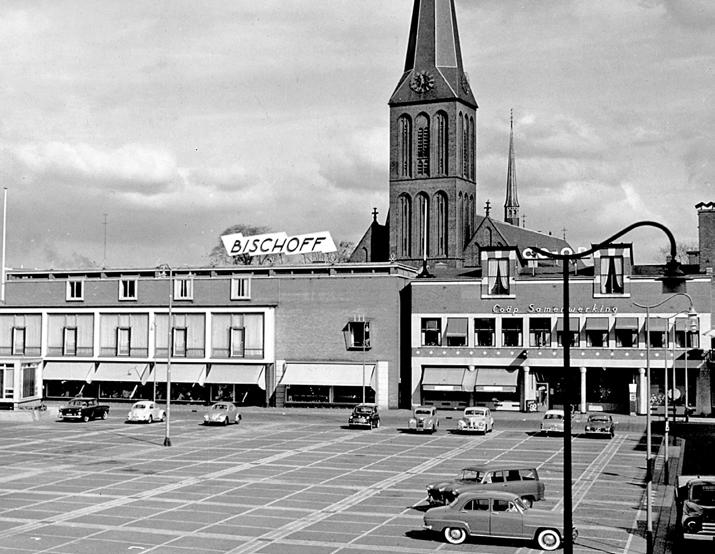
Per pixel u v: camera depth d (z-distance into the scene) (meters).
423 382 93.19
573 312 89.62
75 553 34.59
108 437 71.06
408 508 43.19
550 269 109.19
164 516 41.34
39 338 104.69
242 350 98.88
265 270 101.06
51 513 42.00
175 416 88.81
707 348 86.38
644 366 87.25
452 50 139.75
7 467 55.47
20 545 35.88
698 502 36.00
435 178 137.88
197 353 100.00
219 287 100.19
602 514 41.91
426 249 137.88
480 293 92.88
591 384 90.50
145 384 101.81
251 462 57.69
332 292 97.44
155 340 101.19
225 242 106.56
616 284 88.75
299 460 58.62
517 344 91.94
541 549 35.50
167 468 55.16
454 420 85.50
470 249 135.88
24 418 83.62
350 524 39.72
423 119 139.25
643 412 87.56
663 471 53.69
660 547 35.72
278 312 98.94
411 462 57.72
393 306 96.00
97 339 102.81
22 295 106.81
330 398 96.88
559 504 44.19
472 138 144.12
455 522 36.31
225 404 82.44
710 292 86.81
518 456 60.62
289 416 89.38
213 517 41.12
